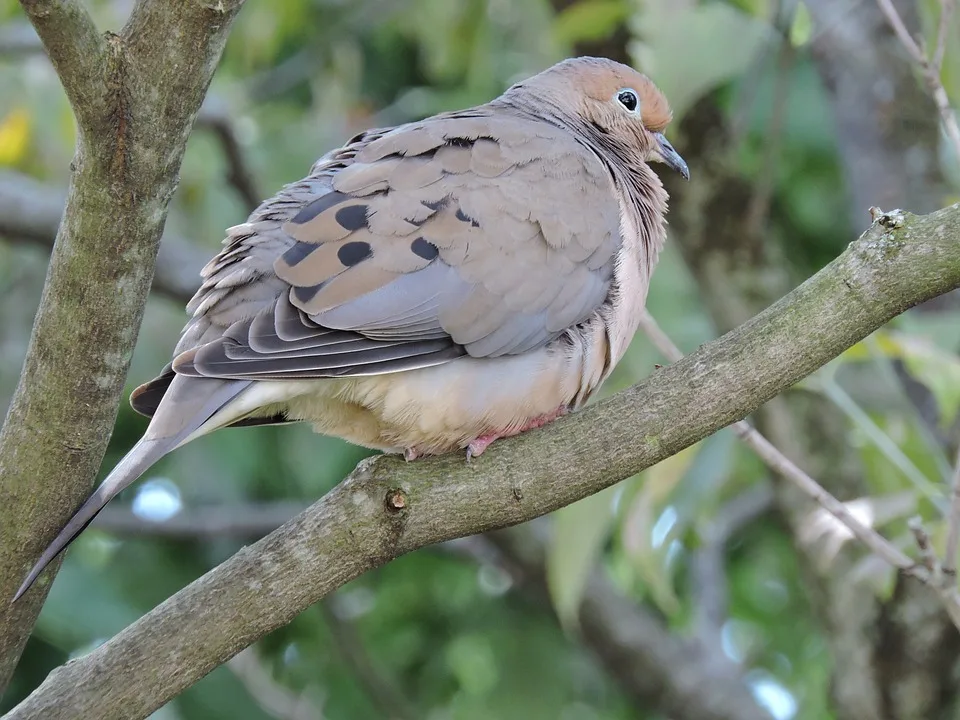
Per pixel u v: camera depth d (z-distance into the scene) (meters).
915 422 10.48
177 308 13.59
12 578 6.79
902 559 8.05
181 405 6.62
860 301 6.62
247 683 13.38
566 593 10.50
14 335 14.05
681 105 9.85
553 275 7.88
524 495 6.81
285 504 13.89
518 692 14.55
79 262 6.18
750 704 13.44
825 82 12.91
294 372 6.95
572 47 12.12
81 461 6.66
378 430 7.75
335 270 7.31
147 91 5.88
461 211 7.73
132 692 6.54
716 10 9.84
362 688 14.32
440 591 15.30
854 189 12.53
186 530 13.39
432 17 13.95
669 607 10.63
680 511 11.12
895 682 11.14
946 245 6.54
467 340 7.57
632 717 15.30
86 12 5.62
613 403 6.84
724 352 6.74
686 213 11.70
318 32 15.06
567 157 8.34
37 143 13.85
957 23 9.69
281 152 14.55
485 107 9.32
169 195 6.20
